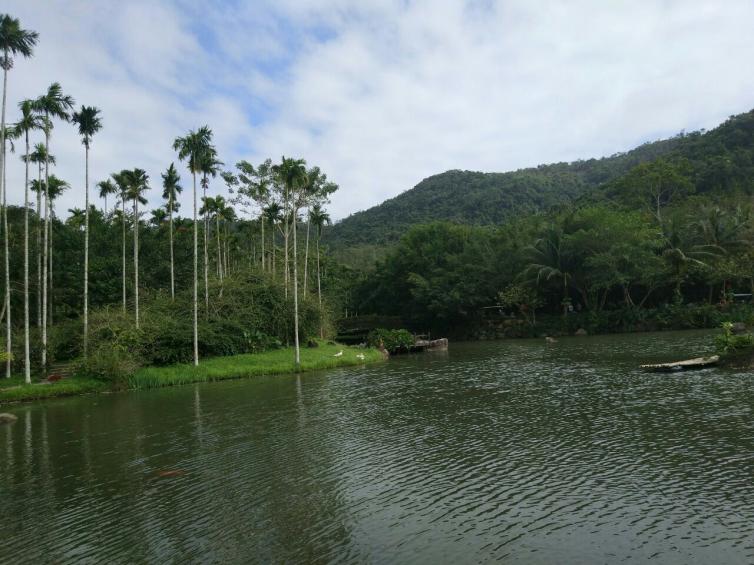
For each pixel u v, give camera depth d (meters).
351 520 10.16
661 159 80.06
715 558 8.05
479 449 14.34
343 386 27.64
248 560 8.73
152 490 12.49
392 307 81.88
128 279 52.06
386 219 156.75
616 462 12.57
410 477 12.44
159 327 36.88
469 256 71.62
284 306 45.03
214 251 60.91
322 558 8.68
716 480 11.05
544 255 63.47
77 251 55.06
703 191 78.81
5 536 10.22
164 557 9.01
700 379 22.84
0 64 29.66
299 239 107.00
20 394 27.97
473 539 9.09
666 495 10.47
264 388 28.34
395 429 17.20
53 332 36.97
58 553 9.37
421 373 31.92
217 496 11.86
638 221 60.97
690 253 56.94
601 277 58.72
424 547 8.90
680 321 55.50
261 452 15.25
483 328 68.94
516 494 11.00
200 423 19.86
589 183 146.25
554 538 8.97
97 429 19.88
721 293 59.69
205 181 45.66
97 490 12.71
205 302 42.66
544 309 71.25
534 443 14.58
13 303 42.66
